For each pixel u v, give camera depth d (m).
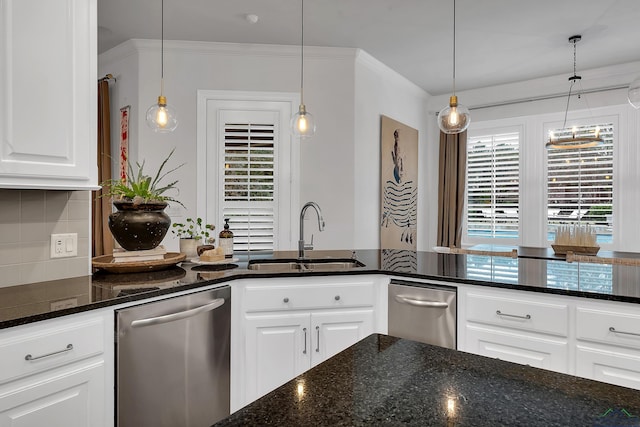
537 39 3.71
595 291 1.58
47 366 1.27
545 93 4.83
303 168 3.93
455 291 1.88
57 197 1.82
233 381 1.94
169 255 2.19
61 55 1.62
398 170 4.80
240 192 3.86
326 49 3.92
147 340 1.56
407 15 3.27
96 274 1.94
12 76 1.48
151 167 3.75
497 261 2.42
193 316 1.73
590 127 4.58
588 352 1.57
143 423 1.55
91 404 1.39
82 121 1.69
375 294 2.10
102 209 4.04
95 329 1.40
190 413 1.73
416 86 5.14
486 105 5.21
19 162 1.50
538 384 0.73
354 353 0.89
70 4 1.65
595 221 4.55
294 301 2.00
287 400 0.66
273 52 3.89
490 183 5.23
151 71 3.76
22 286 1.66
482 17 3.30
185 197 3.79
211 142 3.83
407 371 0.79
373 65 4.30
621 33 3.58
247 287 1.97
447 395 0.69
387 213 4.61
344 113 4.00
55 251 1.81
